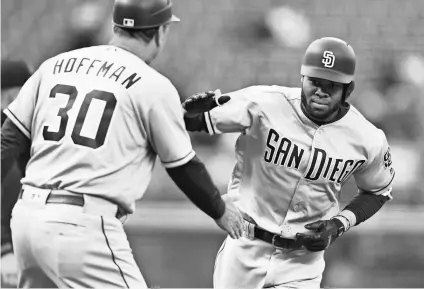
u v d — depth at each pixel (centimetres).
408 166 3966
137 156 1402
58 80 1432
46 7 4556
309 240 1642
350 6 4662
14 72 2202
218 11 4656
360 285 2875
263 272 1727
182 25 4584
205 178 1419
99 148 1373
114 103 1382
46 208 1373
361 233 2902
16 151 1466
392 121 4259
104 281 1381
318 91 1603
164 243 2862
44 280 1423
